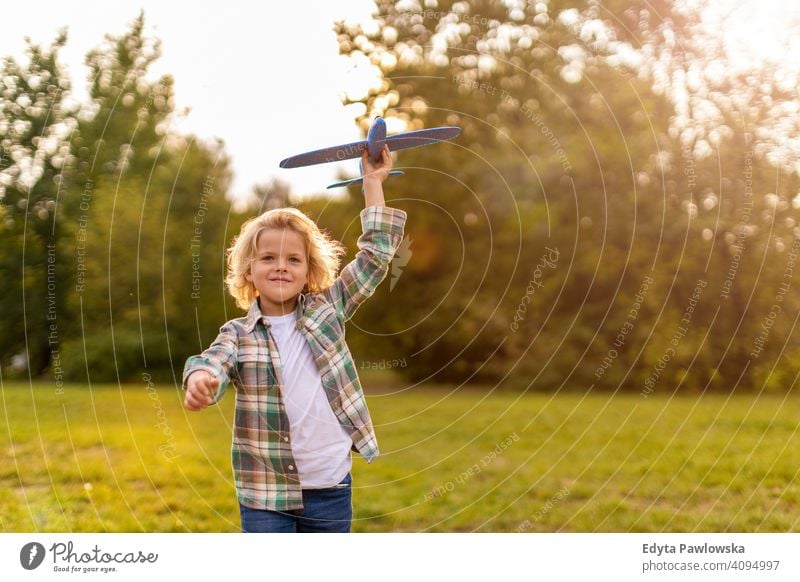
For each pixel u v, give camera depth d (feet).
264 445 9.05
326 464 9.11
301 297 9.82
